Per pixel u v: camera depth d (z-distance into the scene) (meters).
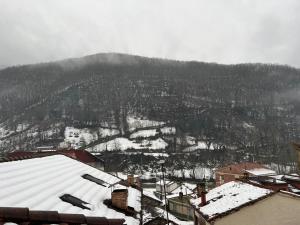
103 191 13.45
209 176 78.12
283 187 25.14
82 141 123.25
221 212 16.05
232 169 54.59
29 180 10.41
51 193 10.01
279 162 88.06
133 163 92.81
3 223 5.38
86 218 6.58
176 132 131.88
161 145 115.25
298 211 16.16
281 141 116.12
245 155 102.25
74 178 13.84
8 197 7.98
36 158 14.96
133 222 10.80
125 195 11.81
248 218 15.92
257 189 17.75
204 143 119.06
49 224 5.87
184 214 41.44
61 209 8.78
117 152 104.25
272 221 16.03
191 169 85.69
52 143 121.81
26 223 5.54
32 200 8.51
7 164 11.37
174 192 51.94
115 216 10.55
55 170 13.87
